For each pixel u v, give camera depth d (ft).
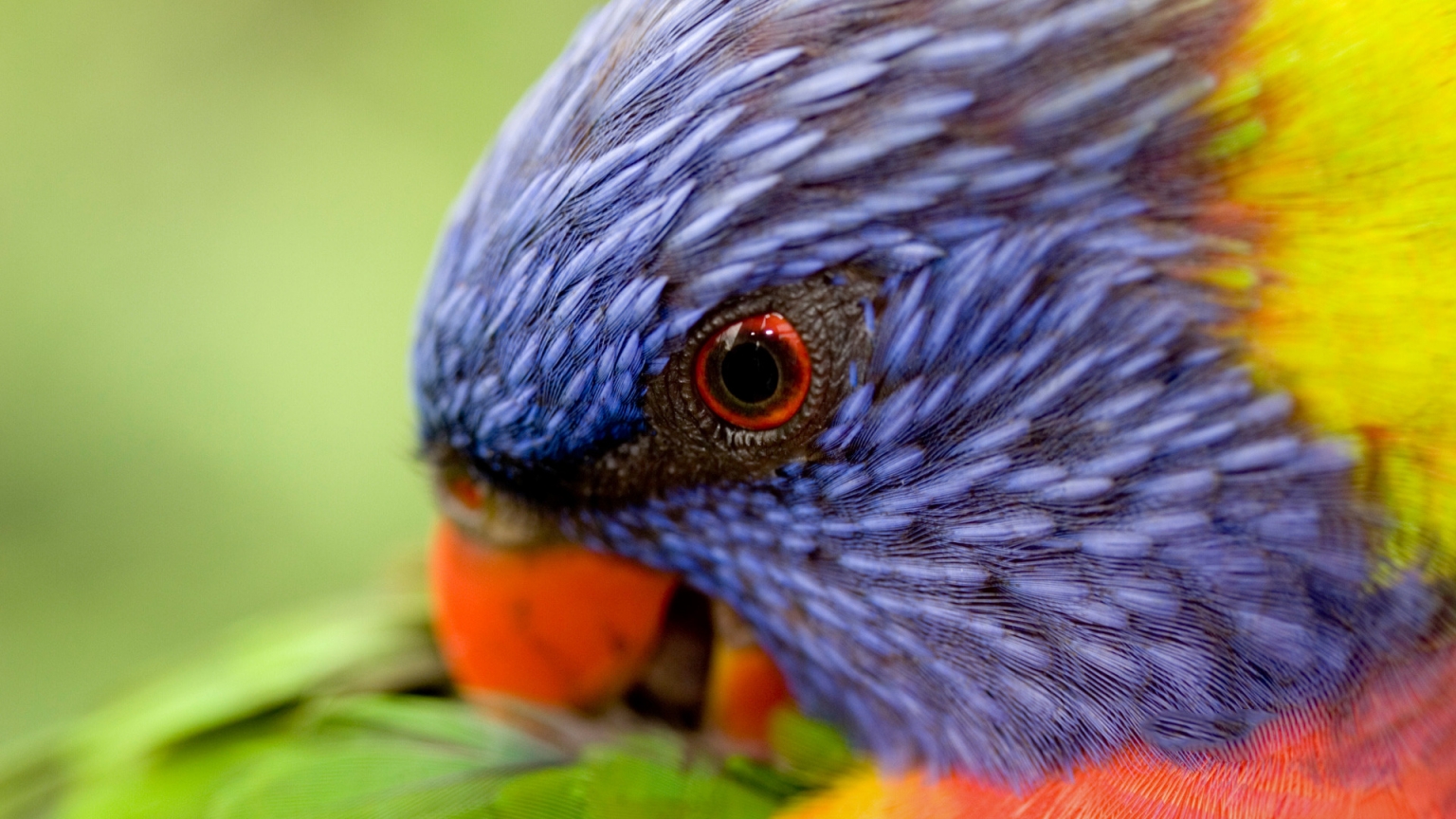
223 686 2.15
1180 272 1.99
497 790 2.06
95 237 3.90
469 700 2.09
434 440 2.06
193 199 3.99
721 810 2.05
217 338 3.83
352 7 4.24
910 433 2.01
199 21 4.14
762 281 2.00
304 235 3.97
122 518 3.74
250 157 4.07
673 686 2.08
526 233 2.02
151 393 3.77
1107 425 2.00
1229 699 2.01
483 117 4.19
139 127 4.03
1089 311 2.00
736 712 2.08
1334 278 1.99
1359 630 2.01
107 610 3.71
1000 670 2.03
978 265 2.00
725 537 2.04
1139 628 2.01
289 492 3.77
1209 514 2.00
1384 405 1.99
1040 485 2.01
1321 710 2.01
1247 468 2.00
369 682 2.13
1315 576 2.00
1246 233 1.99
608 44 2.02
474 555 2.06
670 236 2.01
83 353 3.78
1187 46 1.99
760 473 2.02
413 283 3.97
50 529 3.72
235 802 2.07
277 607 3.74
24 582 3.67
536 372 2.03
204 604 3.74
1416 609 2.00
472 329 2.03
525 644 2.07
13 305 3.78
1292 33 1.99
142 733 2.14
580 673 2.07
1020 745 2.03
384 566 3.09
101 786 2.13
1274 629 2.01
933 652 2.03
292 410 3.80
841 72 2.00
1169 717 2.02
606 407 2.02
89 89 4.03
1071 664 2.02
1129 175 1.99
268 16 4.19
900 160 2.00
